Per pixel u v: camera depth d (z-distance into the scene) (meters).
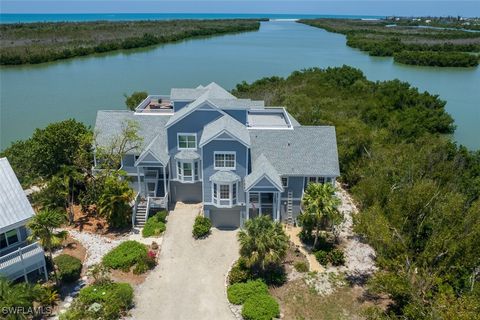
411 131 62.41
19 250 27.70
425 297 24.53
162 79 113.06
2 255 29.12
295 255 33.69
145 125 43.19
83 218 38.78
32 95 90.50
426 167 43.56
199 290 29.69
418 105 77.88
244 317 26.89
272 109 47.62
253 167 37.66
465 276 25.28
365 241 35.69
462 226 26.48
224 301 28.61
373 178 38.03
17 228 29.59
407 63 149.12
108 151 39.84
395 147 51.25
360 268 32.34
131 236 36.12
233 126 37.19
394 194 33.38
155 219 37.84
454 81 119.69
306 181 37.94
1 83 103.00
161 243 35.22
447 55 144.75
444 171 42.47
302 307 28.16
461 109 88.06
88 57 153.38
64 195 37.84
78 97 89.44
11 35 178.12
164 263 32.66
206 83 109.50
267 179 34.94
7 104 82.81
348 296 29.27
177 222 38.56
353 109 78.19
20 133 66.19
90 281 30.05
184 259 33.25
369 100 82.75
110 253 32.72
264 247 28.67
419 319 22.78
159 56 159.38
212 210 38.31
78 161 39.97
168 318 26.92
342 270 32.12
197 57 158.62
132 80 110.25
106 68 129.00
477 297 22.80
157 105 51.88
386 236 26.77
